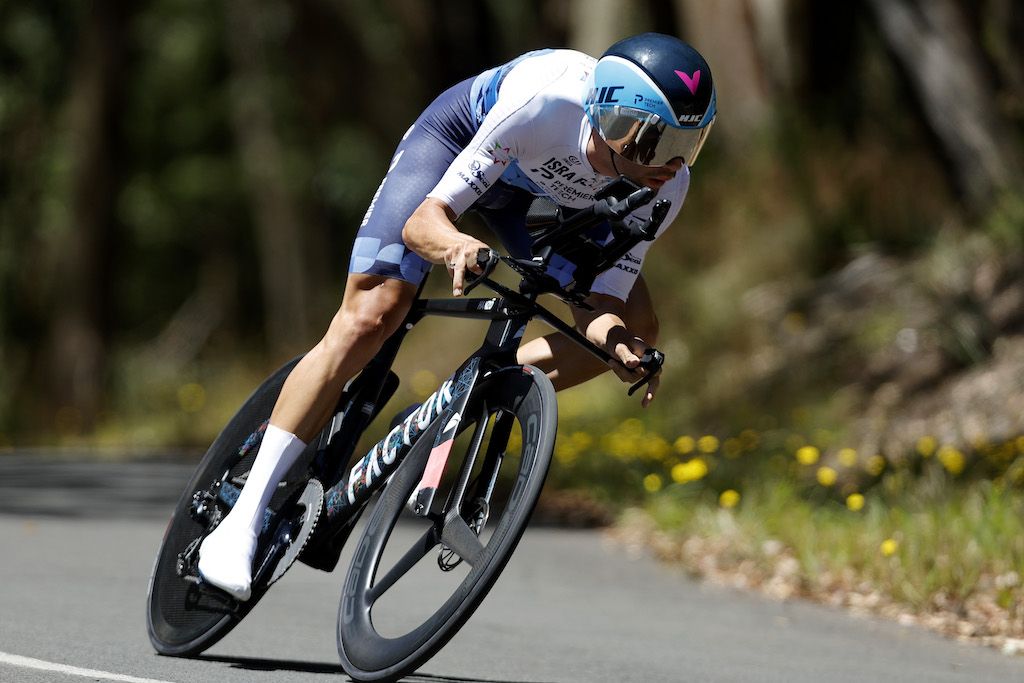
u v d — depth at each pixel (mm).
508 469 34031
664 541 27484
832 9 53844
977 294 39469
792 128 50938
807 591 22031
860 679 15258
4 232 85625
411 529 27469
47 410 76375
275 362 70812
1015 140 44375
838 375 40062
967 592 19828
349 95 92000
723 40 55438
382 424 48812
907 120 49406
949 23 45125
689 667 15477
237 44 94438
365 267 13758
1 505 31438
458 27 86188
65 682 12555
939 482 26562
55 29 84500
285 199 93625
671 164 12727
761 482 30406
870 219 47312
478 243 12398
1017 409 33750
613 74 12469
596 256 12922
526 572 24047
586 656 15883
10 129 85500
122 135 80750
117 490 35969
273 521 14242
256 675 13648
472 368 13242
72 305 78688
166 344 122812
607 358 13211
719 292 47281
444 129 14078
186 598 14844
